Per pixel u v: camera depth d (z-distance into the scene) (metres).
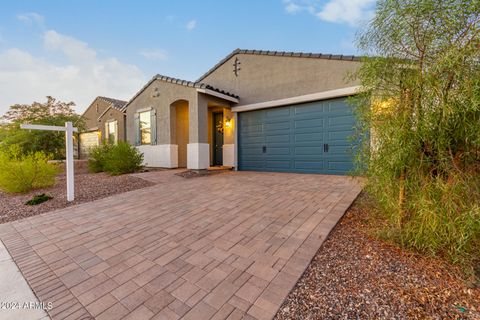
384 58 2.11
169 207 3.84
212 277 1.89
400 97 2.06
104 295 1.71
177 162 8.87
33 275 2.00
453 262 1.86
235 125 8.79
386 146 2.07
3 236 2.87
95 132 14.63
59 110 12.71
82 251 2.42
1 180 5.35
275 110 7.98
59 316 1.50
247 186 5.28
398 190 2.19
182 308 1.54
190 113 7.70
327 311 1.47
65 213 3.72
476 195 1.74
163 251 2.36
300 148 7.46
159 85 8.86
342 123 6.67
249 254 2.23
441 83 1.73
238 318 1.44
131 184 5.83
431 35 1.81
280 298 1.61
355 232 2.62
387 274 1.83
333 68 6.73
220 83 9.28
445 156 1.83
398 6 1.90
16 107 11.46
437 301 1.52
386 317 1.40
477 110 1.62
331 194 4.22
